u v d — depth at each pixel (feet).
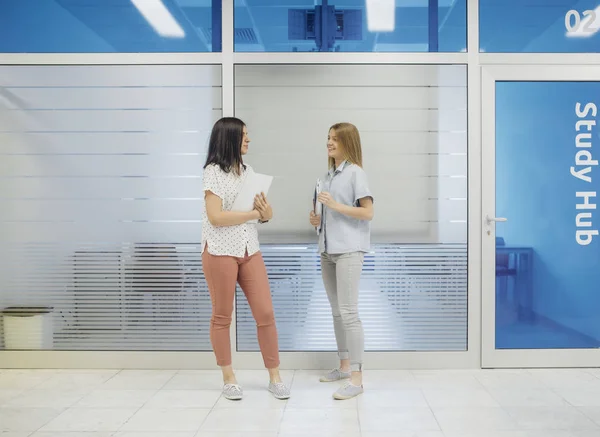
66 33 11.19
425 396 9.57
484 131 11.08
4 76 11.24
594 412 8.77
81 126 11.23
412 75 11.11
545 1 11.07
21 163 11.25
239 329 11.21
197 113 11.19
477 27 11.03
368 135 11.12
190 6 11.17
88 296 11.27
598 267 11.23
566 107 11.15
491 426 8.24
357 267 9.73
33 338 11.32
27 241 11.28
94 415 8.80
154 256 11.21
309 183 11.13
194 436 7.97
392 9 11.09
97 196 11.23
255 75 11.13
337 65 11.12
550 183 11.19
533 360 11.19
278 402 9.36
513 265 11.21
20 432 8.13
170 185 11.20
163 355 11.24
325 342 11.17
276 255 11.15
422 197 11.12
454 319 11.16
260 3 11.11
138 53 11.16
